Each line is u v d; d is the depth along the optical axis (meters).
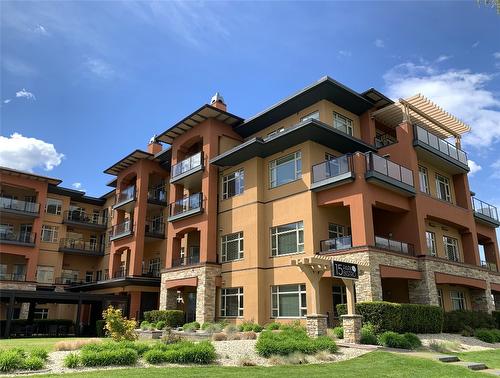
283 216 22.64
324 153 22.92
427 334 17.81
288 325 19.58
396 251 19.98
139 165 34.50
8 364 9.69
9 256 37.03
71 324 32.44
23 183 37.22
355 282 18.70
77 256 42.25
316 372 10.51
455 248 26.20
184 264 26.98
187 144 29.69
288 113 25.00
